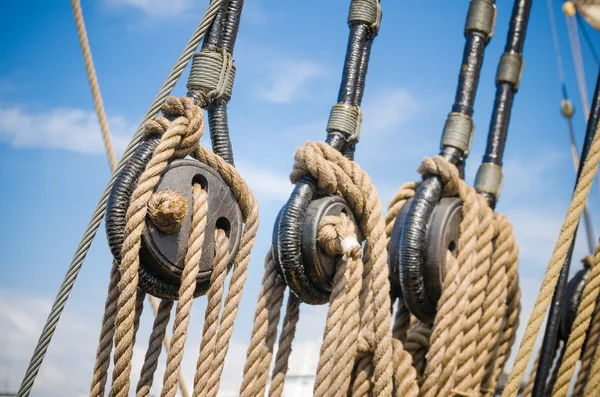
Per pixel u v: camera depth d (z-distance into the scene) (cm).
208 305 334
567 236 366
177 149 329
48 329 316
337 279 357
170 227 318
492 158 454
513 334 430
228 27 369
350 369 349
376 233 368
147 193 313
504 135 461
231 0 372
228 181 346
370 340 364
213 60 358
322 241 353
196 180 338
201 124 334
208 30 365
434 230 386
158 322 341
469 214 399
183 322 317
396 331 409
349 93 402
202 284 341
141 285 326
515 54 473
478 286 395
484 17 443
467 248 392
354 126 397
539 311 358
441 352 373
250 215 352
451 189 401
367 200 370
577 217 368
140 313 333
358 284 355
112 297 329
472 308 392
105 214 324
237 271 345
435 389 372
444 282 380
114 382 309
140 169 327
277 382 362
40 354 315
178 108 336
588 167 373
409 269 381
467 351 385
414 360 397
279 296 366
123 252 308
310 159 363
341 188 370
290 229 355
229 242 342
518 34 479
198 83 355
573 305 437
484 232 404
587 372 409
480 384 408
